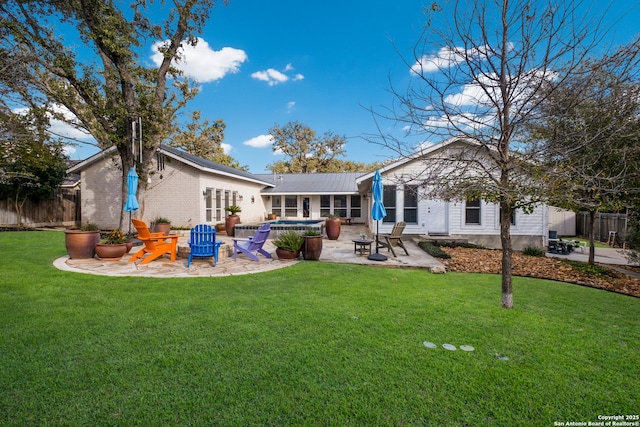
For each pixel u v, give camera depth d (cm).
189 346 304
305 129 3847
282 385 242
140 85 1143
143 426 197
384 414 212
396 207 1238
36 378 245
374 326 362
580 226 1708
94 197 1583
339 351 298
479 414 214
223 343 312
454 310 425
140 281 558
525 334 351
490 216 1197
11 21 858
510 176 427
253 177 2097
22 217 1553
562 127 396
